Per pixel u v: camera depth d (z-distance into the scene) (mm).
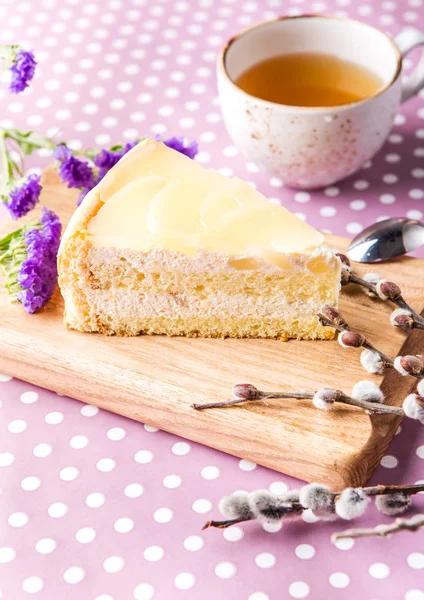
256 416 627
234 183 684
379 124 729
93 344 668
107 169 738
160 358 660
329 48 765
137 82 850
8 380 669
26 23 904
